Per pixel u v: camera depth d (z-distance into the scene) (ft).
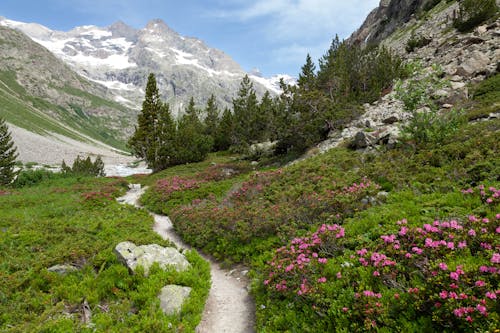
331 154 76.18
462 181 35.50
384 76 139.85
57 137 517.96
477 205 28.25
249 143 176.55
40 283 29.53
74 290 28.55
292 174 64.80
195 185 86.84
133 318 25.03
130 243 36.24
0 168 128.77
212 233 47.91
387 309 17.90
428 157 47.03
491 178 32.73
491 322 14.28
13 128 390.21
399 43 220.23
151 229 53.47
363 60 164.35
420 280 19.02
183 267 34.68
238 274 37.40
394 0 329.93
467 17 151.94
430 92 83.46
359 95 132.16
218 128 223.10
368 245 26.03
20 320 24.13
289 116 113.29
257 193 60.49
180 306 27.09
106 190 98.53
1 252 36.01
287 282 25.16
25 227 45.42
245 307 29.60
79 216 60.49
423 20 225.56
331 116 105.81
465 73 92.53
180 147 157.99
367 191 39.75
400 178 42.91
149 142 161.79
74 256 33.76
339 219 36.83
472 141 45.78
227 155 174.70
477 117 61.00
